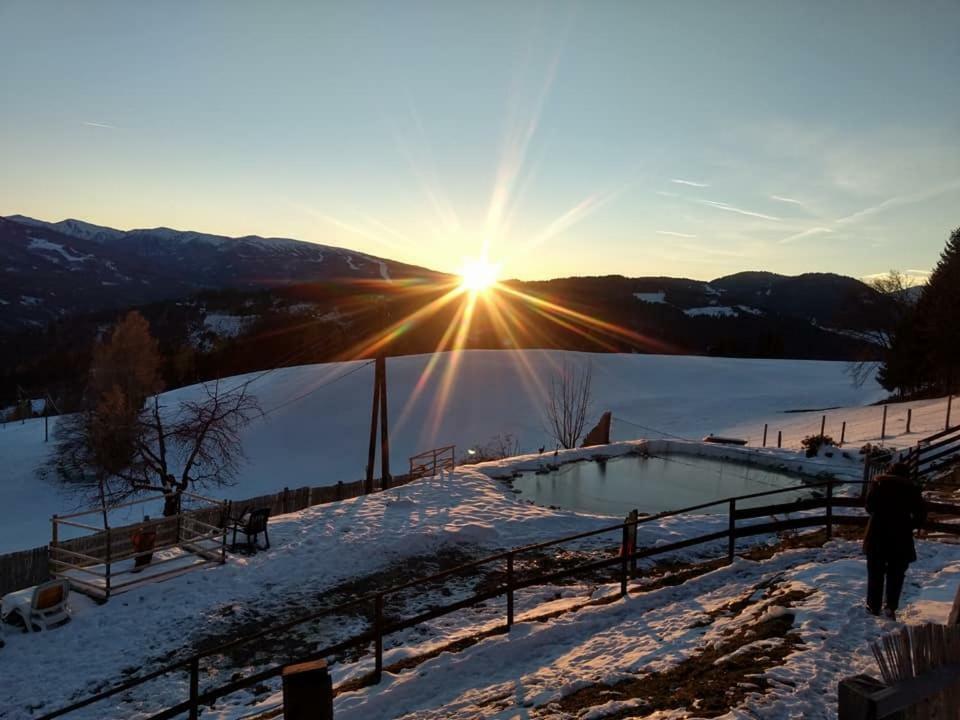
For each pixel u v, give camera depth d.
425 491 20.80
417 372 58.69
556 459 27.03
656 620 8.06
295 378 58.41
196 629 11.59
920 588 7.71
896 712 1.97
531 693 6.39
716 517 17.86
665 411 52.84
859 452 26.30
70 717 8.95
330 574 14.02
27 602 11.73
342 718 6.66
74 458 31.22
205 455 28.91
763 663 5.89
